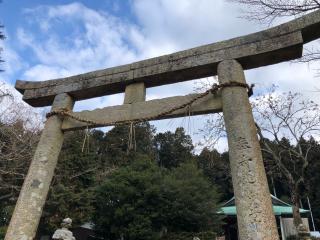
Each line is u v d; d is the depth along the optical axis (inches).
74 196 770.8
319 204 1205.1
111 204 825.5
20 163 613.3
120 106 248.2
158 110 230.8
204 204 847.1
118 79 260.2
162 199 805.9
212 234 784.3
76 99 286.8
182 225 815.7
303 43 215.3
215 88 213.2
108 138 1242.6
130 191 804.6
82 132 898.7
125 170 882.8
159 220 794.2
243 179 171.9
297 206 536.7
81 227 896.3
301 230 354.3
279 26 214.4
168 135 1595.7
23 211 221.5
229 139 189.9
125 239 794.8
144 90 254.7
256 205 162.7
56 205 745.0
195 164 1080.8
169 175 966.4
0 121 606.5
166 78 248.7
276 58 216.2
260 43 215.5
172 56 245.9
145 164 963.3
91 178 866.8
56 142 255.6
